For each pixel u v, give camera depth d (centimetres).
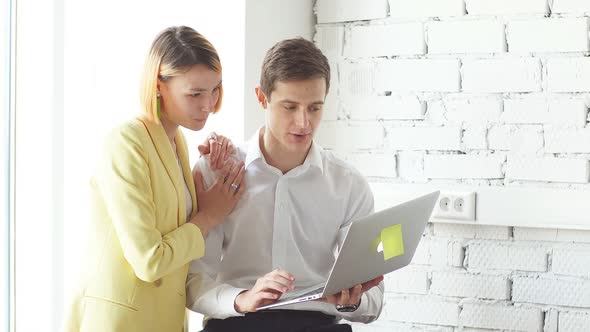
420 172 230
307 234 177
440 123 228
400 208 154
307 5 241
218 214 167
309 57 162
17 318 202
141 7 222
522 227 219
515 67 220
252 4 210
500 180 222
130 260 150
